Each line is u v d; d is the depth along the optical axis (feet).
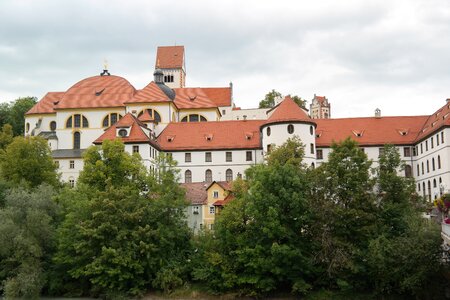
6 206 217.15
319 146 334.85
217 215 224.94
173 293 196.65
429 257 166.71
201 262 202.59
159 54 530.68
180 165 329.31
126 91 375.25
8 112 473.67
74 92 376.68
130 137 307.58
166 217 210.79
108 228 198.18
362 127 348.18
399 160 205.77
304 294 187.83
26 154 277.03
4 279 199.72
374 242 174.70
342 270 186.29
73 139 362.94
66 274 206.49
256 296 191.11
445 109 318.04
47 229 204.23
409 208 192.34
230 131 340.59
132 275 195.31
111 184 216.95
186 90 392.68
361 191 191.31
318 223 190.80
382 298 181.06
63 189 250.16
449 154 286.25
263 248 189.37
